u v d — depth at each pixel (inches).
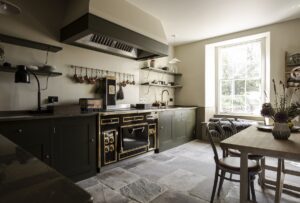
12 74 99.9
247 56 185.0
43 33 110.2
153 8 126.6
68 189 19.1
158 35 138.3
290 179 100.4
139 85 173.3
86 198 17.4
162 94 202.5
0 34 88.1
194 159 133.7
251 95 182.7
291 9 130.3
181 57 214.7
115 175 105.9
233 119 178.7
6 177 22.0
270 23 154.0
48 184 20.2
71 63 122.2
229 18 143.6
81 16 100.1
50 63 113.1
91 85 133.2
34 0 107.1
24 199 16.7
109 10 105.3
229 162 75.5
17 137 77.7
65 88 119.7
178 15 137.3
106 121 111.5
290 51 148.3
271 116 78.7
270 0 118.1
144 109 140.3
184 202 79.1
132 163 125.2
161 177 103.3
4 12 72.0
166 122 157.8
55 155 89.2
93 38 119.1
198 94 201.3
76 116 96.8
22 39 95.1
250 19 145.8
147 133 138.6
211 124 176.7
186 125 183.5
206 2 119.8
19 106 102.0
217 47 204.2
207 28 163.3
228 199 81.2
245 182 61.1
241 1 119.1
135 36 120.0
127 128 123.8
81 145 99.7
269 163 126.1
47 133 86.6
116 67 149.2
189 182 97.3
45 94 111.3
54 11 114.2
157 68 187.2
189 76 208.4
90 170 103.7
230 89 196.9
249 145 58.7
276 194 69.9
